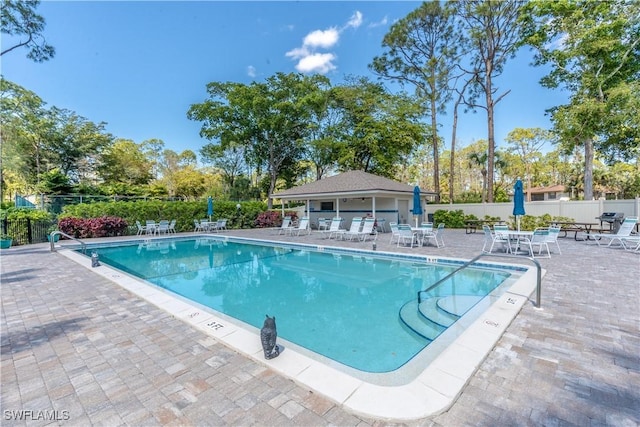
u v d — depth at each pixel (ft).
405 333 14.66
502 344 10.80
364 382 8.43
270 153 94.27
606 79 54.54
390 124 79.56
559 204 53.98
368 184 55.62
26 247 41.16
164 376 9.14
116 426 7.02
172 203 61.82
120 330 12.69
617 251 31.40
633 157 61.26
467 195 123.13
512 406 7.49
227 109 88.02
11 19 38.17
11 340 11.82
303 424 6.96
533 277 20.29
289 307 18.74
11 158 78.13
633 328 12.04
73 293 18.35
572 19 53.98
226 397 8.05
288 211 79.30
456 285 22.35
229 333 11.99
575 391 8.07
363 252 34.22
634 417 7.07
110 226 52.29
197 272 29.12
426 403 7.45
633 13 50.55
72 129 98.73
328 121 93.45
